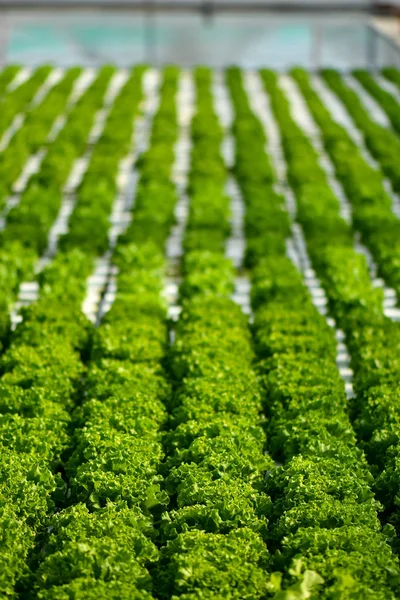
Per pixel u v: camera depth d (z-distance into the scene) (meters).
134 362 13.73
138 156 25.83
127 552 9.30
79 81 37.56
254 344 14.45
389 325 15.03
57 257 17.86
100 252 19.25
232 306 15.57
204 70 38.56
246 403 12.35
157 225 19.88
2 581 9.06
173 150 26.41
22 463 10.92
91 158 24.86
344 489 10.39
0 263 17.53
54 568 9.16
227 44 43.91
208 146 25.98
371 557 9.18
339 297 16.11
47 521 10.24
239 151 25.62
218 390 12.50
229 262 17.80
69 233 19.31
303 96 33.72
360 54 43.19
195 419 11.99
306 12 43.53
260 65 43.09
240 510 9.99
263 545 9.54
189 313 15.19
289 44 43.91
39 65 41.81
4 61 42.72
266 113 32.09
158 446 11.43
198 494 10.27
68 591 8.77
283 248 18.78
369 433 12.16
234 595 8.88
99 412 12.00
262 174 23.52
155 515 10.43
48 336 14.28
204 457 11.02
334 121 29.55
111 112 29.84
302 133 27.64
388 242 18.84
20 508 10.16
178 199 22.27
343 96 33.59
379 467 11.55
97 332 14.41
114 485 10.46
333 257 17.89
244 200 22.12
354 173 23.70
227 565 9.15
